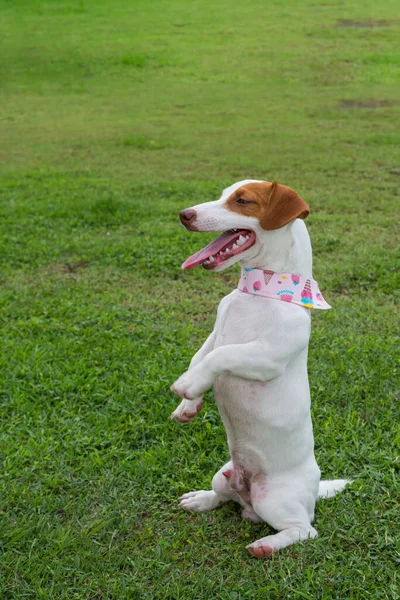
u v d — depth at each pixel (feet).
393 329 17.57
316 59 63.36
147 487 11.84
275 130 42.86
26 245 24.08
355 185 31.17
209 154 37.78
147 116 48.03
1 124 46.93
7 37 74.79
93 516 11.18
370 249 23.06
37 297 19.95
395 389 14.69
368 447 12.71
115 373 15.28
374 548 10.35
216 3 89.66
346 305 19.15
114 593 9.59
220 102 51.52
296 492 10.32
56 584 9.74
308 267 10.25
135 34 74.95
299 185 31.32
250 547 10.19
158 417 13.80
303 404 10.33
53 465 12.39
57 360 16.16
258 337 9.84
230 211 9.70
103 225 26.25
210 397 14.56
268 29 75.66
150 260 22.44
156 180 32.45
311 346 16.61
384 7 84.28
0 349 16.66
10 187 31.65
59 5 89.61
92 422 13.74
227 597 9.45
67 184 31.96
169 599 9.52
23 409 14.14
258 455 10.36
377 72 58.49
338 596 9.47
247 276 10.16
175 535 10.71
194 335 17.42
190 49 68.54
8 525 10.84
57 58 66.39
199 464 12.46
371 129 42.19
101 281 21.20
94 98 54.24
